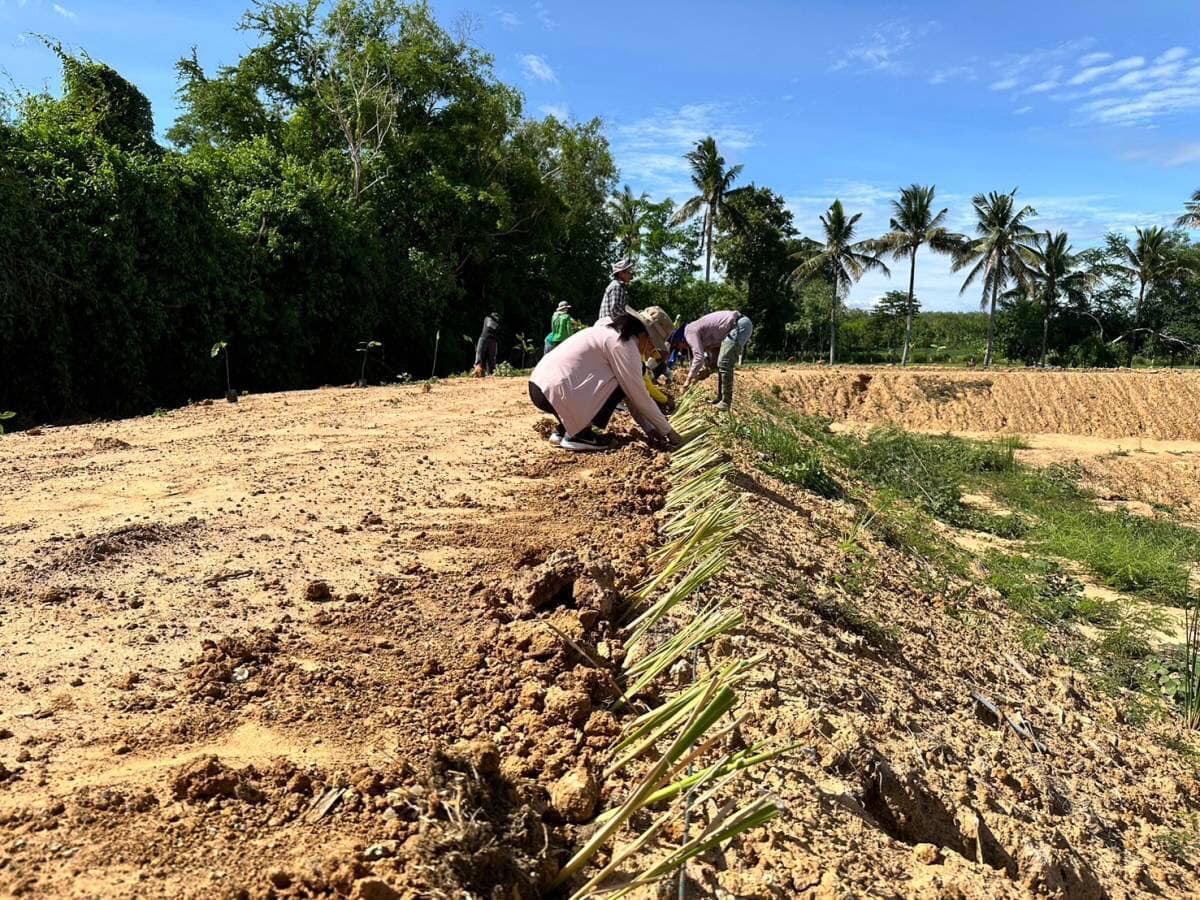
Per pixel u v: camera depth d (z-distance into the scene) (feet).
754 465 30.19
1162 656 26.35
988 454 72.74
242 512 15.99
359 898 5.94
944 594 25.44
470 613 11.52
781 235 172.86
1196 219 171.01
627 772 8.61
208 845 6.41
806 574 19.40
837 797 9.67
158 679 9.15
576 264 130.00
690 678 10.68
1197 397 106.73
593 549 14.55
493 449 23.27
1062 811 13.70
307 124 96.32
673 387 40.86
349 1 95.71
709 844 6.81
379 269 82.74
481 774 7.68
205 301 60.03
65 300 50.29
